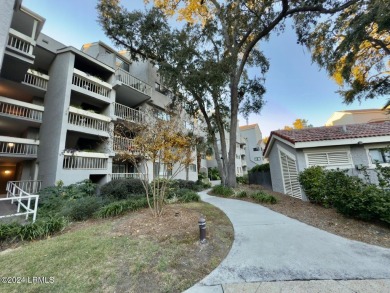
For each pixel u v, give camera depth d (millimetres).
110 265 3266
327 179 6348
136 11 12117
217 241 4254
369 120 23281
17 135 14492
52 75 13297
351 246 3803
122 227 5121
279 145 10922
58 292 2641
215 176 28016
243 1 10469
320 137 8906
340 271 2938
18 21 10117
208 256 3621
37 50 12734
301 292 2498
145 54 13883
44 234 4949
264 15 10914
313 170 7707
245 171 38500
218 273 3057
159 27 12320
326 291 2488
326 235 4418
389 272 2861
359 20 7699
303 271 2992
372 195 4727
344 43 8375
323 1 9156
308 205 7328
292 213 6387
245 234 4703
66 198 9156
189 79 11008
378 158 8445
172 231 4730
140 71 18844
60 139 11203
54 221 5305
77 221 6211
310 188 7531
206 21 12922
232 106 12250
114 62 16312
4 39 6656
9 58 9031
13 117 11531
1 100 11047
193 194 9523
